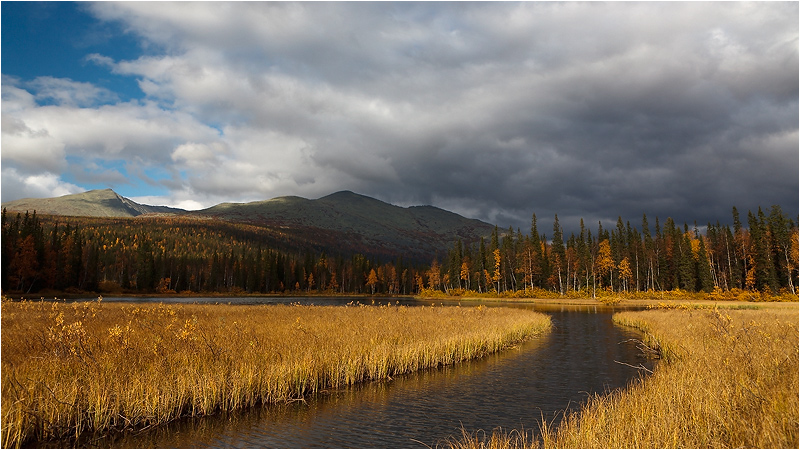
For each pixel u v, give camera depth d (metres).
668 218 105.00
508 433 12.58
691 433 8.75
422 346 22.03
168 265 146.75
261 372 15.27
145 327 22.94
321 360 17.91
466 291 126.56
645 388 13.07
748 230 86.12
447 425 13.34
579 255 108.19
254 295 141.62
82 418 11.70
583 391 17.52
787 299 71.25
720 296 79.88
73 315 27.69
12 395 10.98
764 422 7.94
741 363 13.49
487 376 20.08
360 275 169.38
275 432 12.50
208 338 19.67
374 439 12.09
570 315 58.28
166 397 12.89
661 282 98.06
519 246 119.75
